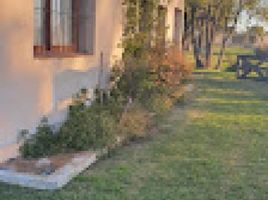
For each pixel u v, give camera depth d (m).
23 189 4.41
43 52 6.16
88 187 4.51
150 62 8.93
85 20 7.27
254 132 7.40
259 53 18.89
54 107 6.05
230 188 4.59
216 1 22.08
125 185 4.59
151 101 8.16
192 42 22.73
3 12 4.95
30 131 5.49
